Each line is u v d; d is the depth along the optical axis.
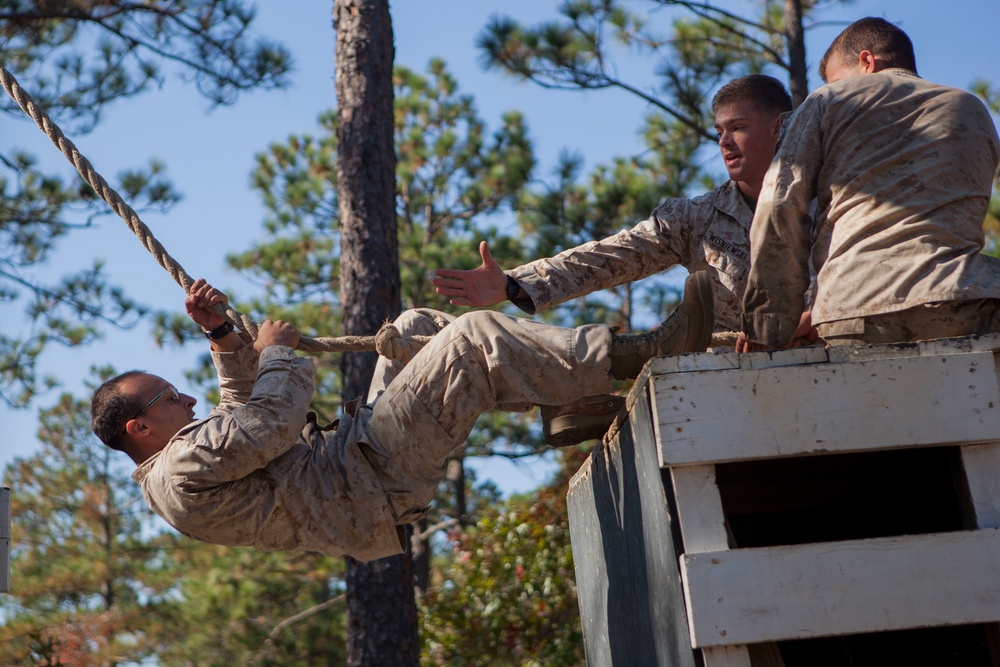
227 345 3.28
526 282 3.57
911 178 2.61
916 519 3.49
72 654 19.73
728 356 2.45
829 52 3.08
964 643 3.24
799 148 2.71
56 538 24.23
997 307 2.57
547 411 3.17
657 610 2.64
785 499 3.47
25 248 10.34
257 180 14.67
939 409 2.43
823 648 3.69
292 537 3.11
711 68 8.91
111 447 3.37
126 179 10.18
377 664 7.04
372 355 7.36
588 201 11.21
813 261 2.78
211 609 18.17
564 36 8.86
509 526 10.14
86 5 9.59
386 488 3.06
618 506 3.05
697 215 3.65
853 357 2.45
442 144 14.52
